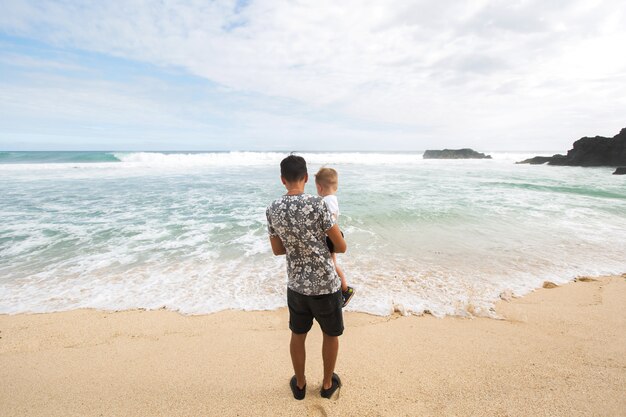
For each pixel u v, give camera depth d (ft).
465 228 27.40
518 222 29.58
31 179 56.08
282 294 15.81
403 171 83.97
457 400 8.54
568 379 9.35
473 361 10.46
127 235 24.81
